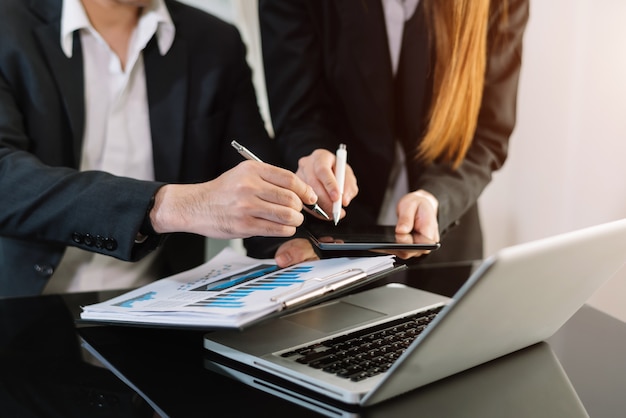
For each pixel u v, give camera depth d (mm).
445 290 1168
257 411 678
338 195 1101
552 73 1788
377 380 706
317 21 1697
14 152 1207
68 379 769
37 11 1365
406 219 1114
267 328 879
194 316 742
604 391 750
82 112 1372
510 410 691
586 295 836
